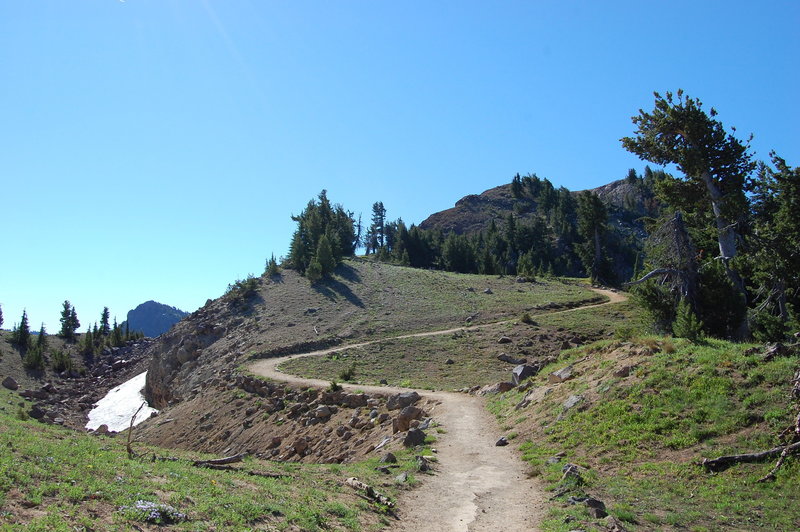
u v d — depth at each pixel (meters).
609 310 72.12
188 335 81.88
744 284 47.28
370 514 12.79
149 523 8.81
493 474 18.16
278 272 103.88
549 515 13.25
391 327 70.81
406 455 21.92
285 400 43.94
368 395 38.88
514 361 53.50
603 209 102.62
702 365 20.77
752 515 13.10
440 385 44.53
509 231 161.00
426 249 139.88
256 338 71.19
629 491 15.36
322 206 133.88
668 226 39.72
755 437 16.31
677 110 39.03
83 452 12.88
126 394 82.56
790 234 35.75
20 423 17.66
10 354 98.19
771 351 19.73
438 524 12.87
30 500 8.56
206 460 16.05
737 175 39.47
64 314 126.31
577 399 22.97
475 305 78.69
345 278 97.44
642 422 19.30
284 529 10.17
